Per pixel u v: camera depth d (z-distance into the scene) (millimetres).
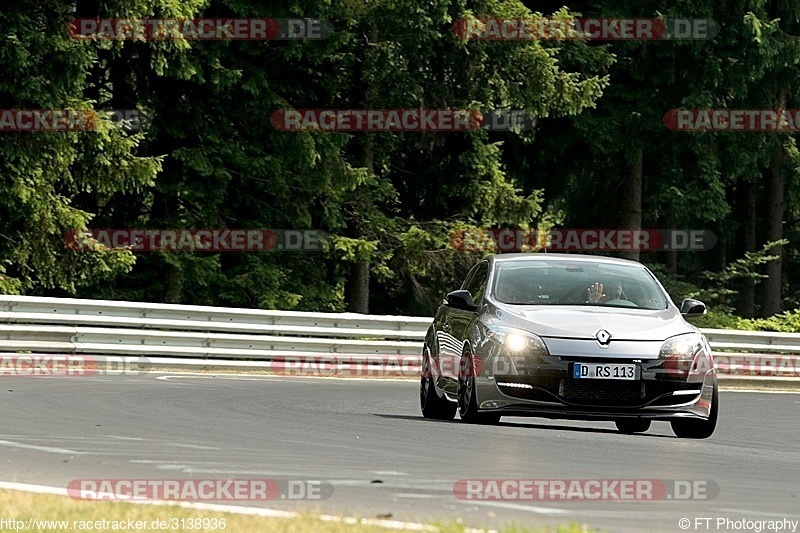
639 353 45031
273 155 114188
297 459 35250
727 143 148750
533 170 148875
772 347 90375
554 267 50688
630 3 142875
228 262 117750
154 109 111438
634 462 37219
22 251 99812
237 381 68125
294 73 117750
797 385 89000
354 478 31719
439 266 124625
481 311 48344
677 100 146250
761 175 152625
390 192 123938
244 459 34875
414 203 130625
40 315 72688
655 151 147625
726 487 32469
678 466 36781
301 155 112938
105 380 63312
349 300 123938
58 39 95625
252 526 23797
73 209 101062
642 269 51812
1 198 96688
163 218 113375
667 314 48250
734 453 41781
